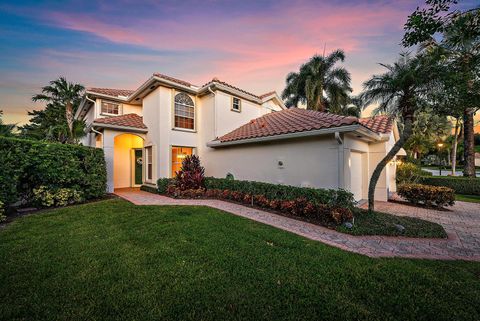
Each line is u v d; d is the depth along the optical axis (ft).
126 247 13.84
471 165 51.85
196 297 8.93
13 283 9.66
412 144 90.27
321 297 9.06
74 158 27.76
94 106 47.42
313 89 70.54
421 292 9.56
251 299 8.86
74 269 10.99
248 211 24.77
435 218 24.85
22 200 24.13
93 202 28.86
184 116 43.42
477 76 13.62
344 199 20.56
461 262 12.92
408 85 19.83
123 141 47.88
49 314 7.82
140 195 35.94
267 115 47.62
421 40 13.14
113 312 8.00
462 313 8.27
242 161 36.70
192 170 35.73
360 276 10.75
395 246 15.40
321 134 25.14
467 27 11.57
